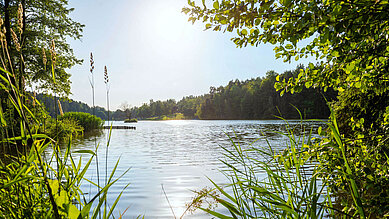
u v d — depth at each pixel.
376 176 2.45
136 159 12.84
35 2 18.70
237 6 2.57
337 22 2.22
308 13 2.29
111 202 5.98
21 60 1.58
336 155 2.41
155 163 11.62
